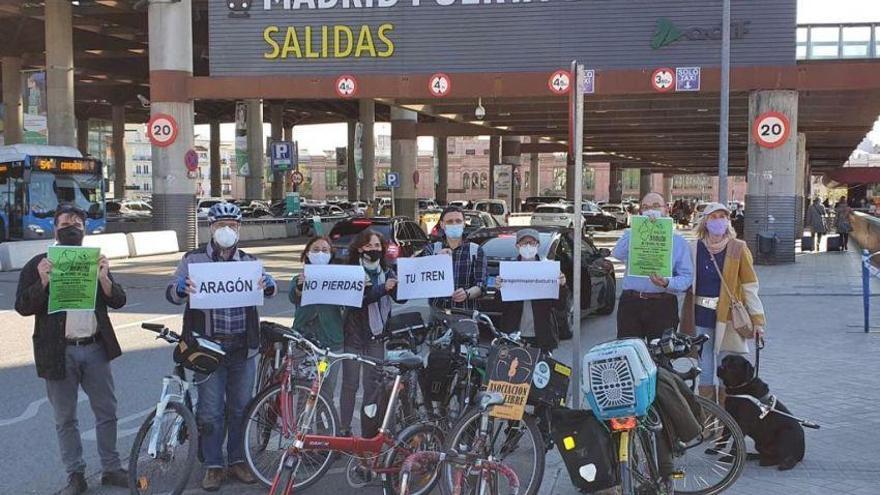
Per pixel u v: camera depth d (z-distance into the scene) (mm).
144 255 24172
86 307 4887
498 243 10844
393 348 5367
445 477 4566
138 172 158500
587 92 21078
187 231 25609
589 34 21359
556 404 4758
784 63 20453
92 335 5074
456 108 30297
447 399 5117
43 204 25250
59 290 4812
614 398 4383
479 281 6266
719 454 5047
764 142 20141
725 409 5535
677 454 4770
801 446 5406
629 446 4508
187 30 24703
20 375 8484
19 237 25016
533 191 81688
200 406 5148
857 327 11250
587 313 11867
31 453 5906
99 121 98562
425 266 5742
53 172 25609
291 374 5082
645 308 5980
